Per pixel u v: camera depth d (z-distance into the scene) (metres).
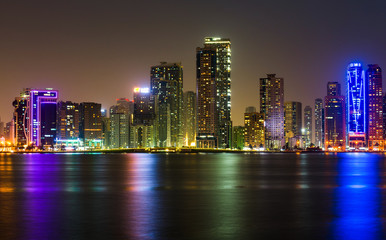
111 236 47.34
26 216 58.78
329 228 50.78
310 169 177.88
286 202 72.25
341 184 105.62
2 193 86.81
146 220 55.91
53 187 99.25
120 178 126.81
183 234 48.09
